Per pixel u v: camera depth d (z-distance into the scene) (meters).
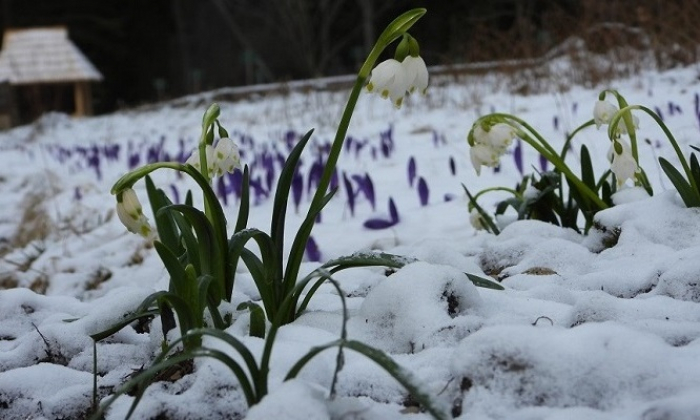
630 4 14.75
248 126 14.77
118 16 34.09
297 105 17.42
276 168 9.25
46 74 23.52
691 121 7.69
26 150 16.11
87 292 4.53
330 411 1.87
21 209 8.09
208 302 2.47
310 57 27.06
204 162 2.86
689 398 1.72
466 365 1.94
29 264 5.41
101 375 2.65
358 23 30.59
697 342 2.09
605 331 1.93
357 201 6.66
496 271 3.48
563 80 13.80
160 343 2.65
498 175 7.08
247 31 31.52
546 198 3.99
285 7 28.30
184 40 32.12
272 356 2.15
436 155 8.77
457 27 25.22
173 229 3.03
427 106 13.78
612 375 1.86
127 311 2.89
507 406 1.85
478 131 3.48
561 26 15.84
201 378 2.16
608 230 3.47
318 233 5.49
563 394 1.85
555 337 1.92
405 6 28.48
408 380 1.70
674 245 3.25
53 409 2.38
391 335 2.43
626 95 10.77
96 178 10.57
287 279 2.66
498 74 15.63
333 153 2.65
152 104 23.80
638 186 3.74
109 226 6.22
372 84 2.49
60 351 2.82
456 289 2.52
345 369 2.18
